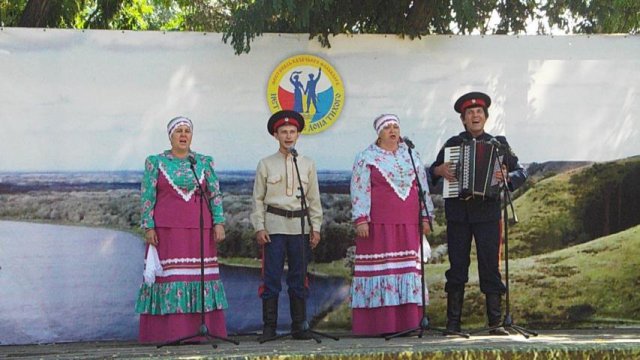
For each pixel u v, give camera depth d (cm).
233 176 782
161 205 704
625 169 804
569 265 802
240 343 696
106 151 771
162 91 777
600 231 803
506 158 712
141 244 773
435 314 795
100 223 769
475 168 698
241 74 784
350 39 791
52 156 764
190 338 674
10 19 934
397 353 600
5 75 760
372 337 718
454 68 798
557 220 802
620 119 805
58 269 763
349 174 790
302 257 706
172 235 700
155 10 1198
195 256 704
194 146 780
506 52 799
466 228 721
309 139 788
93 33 770
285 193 721
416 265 715
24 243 760
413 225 720
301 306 717
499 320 721
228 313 778
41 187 762
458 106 730
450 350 604
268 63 786
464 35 797
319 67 789
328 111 790
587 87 802
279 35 786
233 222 781
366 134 792
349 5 790
